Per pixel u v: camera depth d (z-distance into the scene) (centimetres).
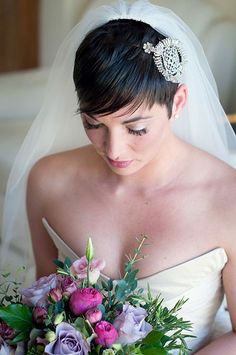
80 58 104
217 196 122
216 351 120
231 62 285
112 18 114
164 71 104
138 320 90
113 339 85
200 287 123
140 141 108
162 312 98
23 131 278
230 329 140
